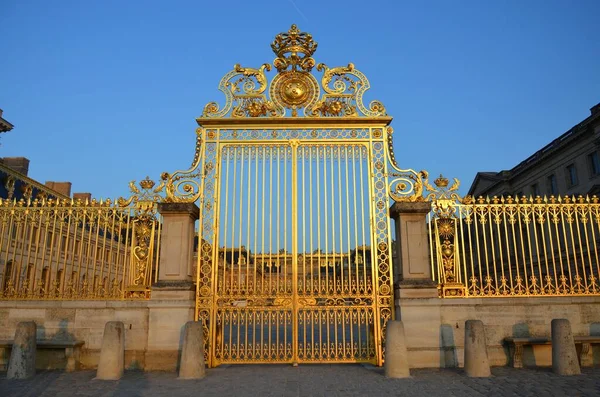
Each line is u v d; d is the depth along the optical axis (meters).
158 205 11.59
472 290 11.55
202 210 11.82
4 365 10.83
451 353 10.90
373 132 12.26
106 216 11.77
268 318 11.30
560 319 10.20
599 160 33.72
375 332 11.17
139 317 11.11
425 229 11.52
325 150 12.16
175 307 10.94
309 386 8.94
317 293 11.36
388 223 11.74
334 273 11.43
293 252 11.53
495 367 10.77
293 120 12.12
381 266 11.56
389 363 9.78
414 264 11.32
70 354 10.55
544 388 8.61
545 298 11.26
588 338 10.66
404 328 10.64
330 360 11.10
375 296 11.36
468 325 10.07
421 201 11.76
